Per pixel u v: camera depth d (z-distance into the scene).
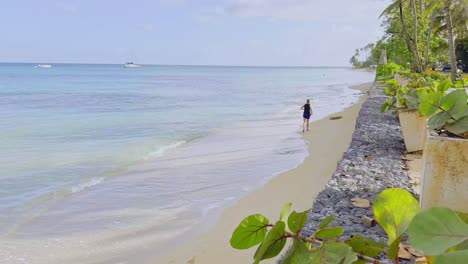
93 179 8.62
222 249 5.04
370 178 5.13
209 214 6.35
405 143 6.78
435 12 21.44
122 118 19.61
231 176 8.61
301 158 10.16
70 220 6.23
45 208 6.77
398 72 22.53
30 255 5.05
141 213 6.50
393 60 34.47
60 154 11.29
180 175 8.84
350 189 4.64
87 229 5.87
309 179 7.95
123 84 53.50
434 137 2.84
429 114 3.00
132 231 5.78
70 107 24.62
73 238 5.55
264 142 12.97
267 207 6.50
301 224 1.00
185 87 48.03
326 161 9.55
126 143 13.07
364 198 4.30
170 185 8.07
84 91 38.97
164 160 10.41
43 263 4.84
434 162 2.84
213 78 79.50
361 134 8.81
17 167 9.74
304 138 13.55
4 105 25.39
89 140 13.66
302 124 17.22
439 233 0.79
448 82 4.48
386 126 10.01
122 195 7.47
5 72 93.88
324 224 1.02
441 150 2.80
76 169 9.55
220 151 11.55
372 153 6.76
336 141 12.49
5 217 6.34
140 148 12.16
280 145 12.30
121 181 8.44
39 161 10.40
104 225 6.02
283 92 40.00
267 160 10.12
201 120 19.03
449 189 2.81
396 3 22.56
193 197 7.26
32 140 13.61
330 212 3.82
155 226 5.94
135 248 5.23
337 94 37.34
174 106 25.73
